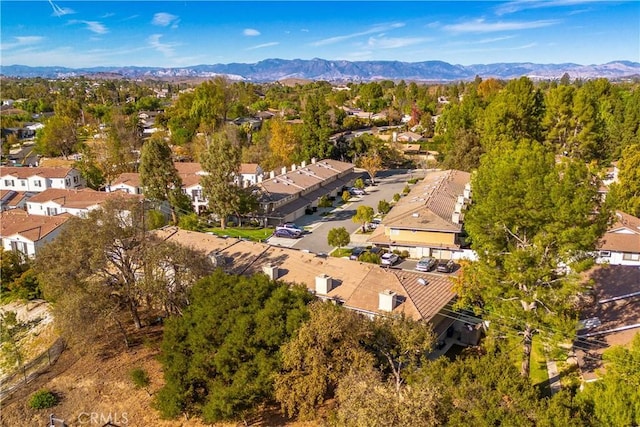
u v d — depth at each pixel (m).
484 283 32.72
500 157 34.97
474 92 112.75
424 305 36.00
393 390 23.17
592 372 29.14
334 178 93.31
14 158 126.12
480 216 32.62
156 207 72.56
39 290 51.78
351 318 29.50
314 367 27.59
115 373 36.22
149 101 195.00
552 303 30.50
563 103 83.38
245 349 29.33
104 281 39.09
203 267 38.59
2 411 32.91
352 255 56.72
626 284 37.28
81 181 93.94
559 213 28.97
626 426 21.11
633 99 93.12
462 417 22.14
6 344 40.62
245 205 69.44
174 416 29.45
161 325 42.59
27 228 62.41
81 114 158.88
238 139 111.12
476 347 37.03
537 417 21.23
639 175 58.94
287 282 40.19
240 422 30.11
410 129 146.00
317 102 106.62
